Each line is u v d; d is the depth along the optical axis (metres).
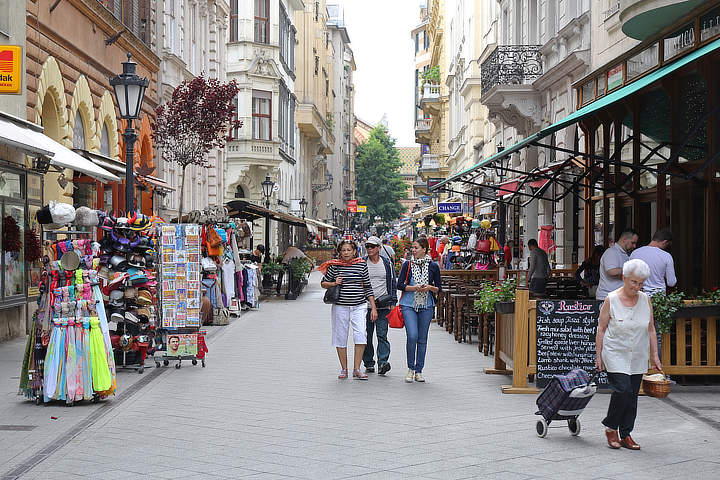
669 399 9.88
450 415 8.89
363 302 11.59
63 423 8.51
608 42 19.44
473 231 34.97
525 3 28.31
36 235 15.90
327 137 81.56
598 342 7.56
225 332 17.69
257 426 8.31
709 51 10.16
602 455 7.14
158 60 27.70
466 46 46.12
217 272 19.27
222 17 40.72
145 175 23.75
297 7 59.50
